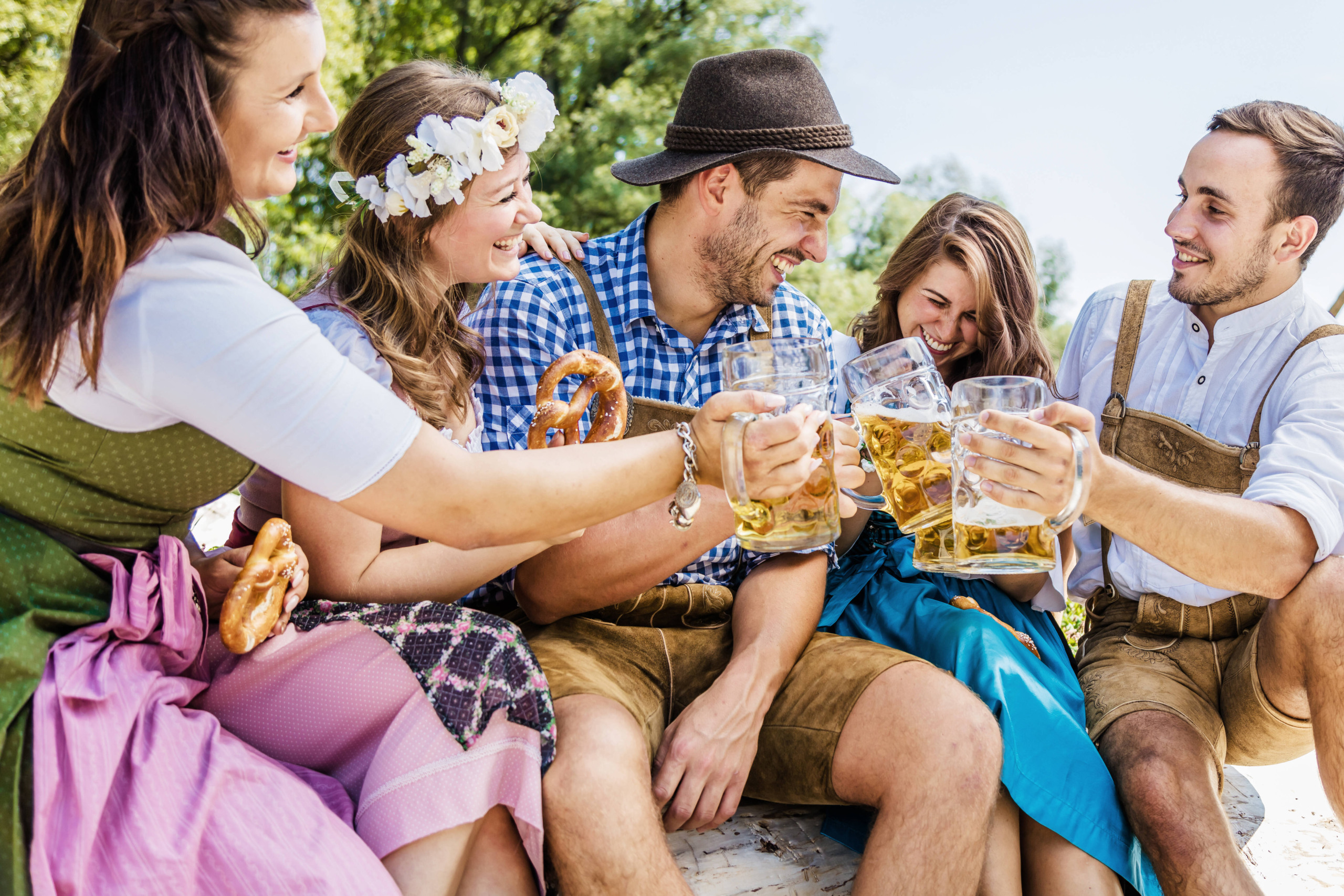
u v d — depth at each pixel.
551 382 1.78
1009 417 1.48
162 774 1.23
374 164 1.75
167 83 1.23
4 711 1.17
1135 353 2.47
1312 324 2.31
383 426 1.27
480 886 1.49
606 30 15.68
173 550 1.38
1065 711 1.93
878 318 2.60
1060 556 2.46
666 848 1.53
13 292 1.23
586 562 1.86
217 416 1.24
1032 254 2.46
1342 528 2.01
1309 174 2.20
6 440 1.28
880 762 1.75
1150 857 1.85
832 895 1.86
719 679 1.85
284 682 1.47
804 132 2.05
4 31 8.63
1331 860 2.19
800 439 1.44
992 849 1.80
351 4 13.54
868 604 2.27
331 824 1.29
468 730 1.44
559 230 2.23
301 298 1.80
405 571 1.64
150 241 1.22
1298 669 2.01
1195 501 1.88
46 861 1.13
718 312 2.26
